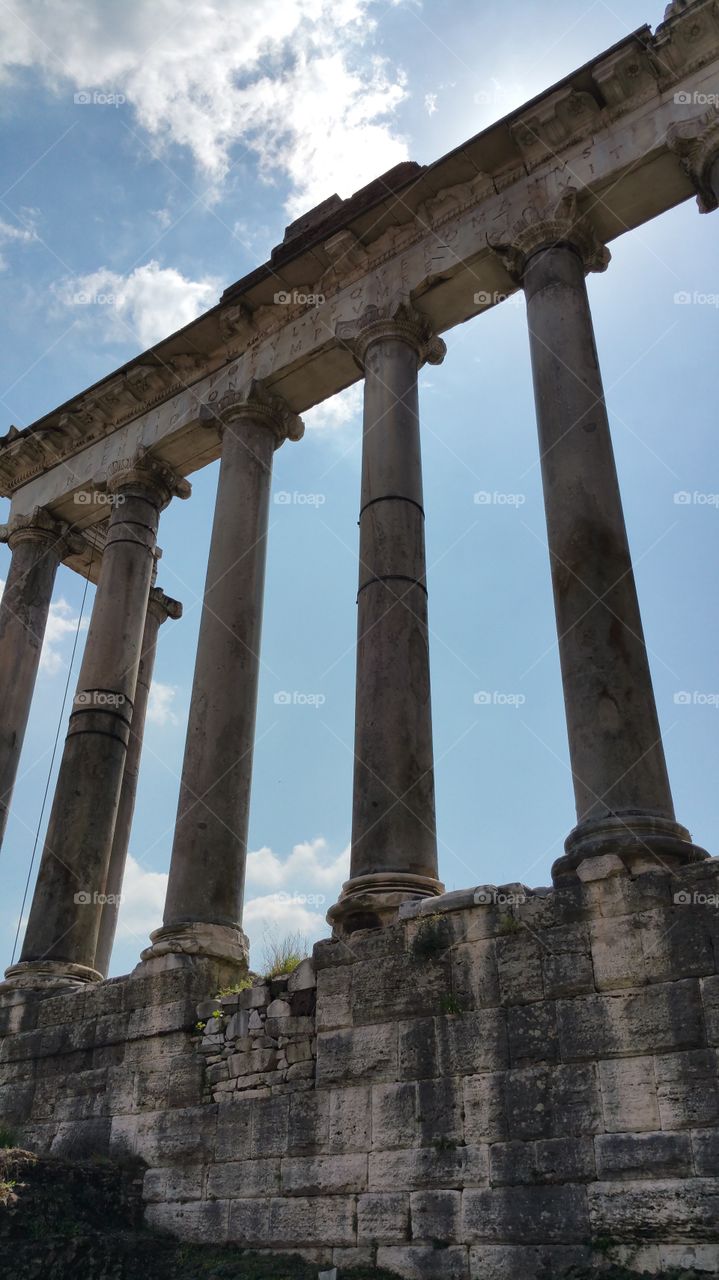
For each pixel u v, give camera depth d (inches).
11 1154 612.4
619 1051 503.8
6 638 1063.0
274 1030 642.2
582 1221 481.4
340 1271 537.0
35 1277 535.2
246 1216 593.9
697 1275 443.8
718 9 755.4
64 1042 754.2
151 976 724.7
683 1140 470.6
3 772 1005.2
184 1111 659.4
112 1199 628.1
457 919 586.6
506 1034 541.6
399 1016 583.5
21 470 1178.0
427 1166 537.0
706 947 501.4
